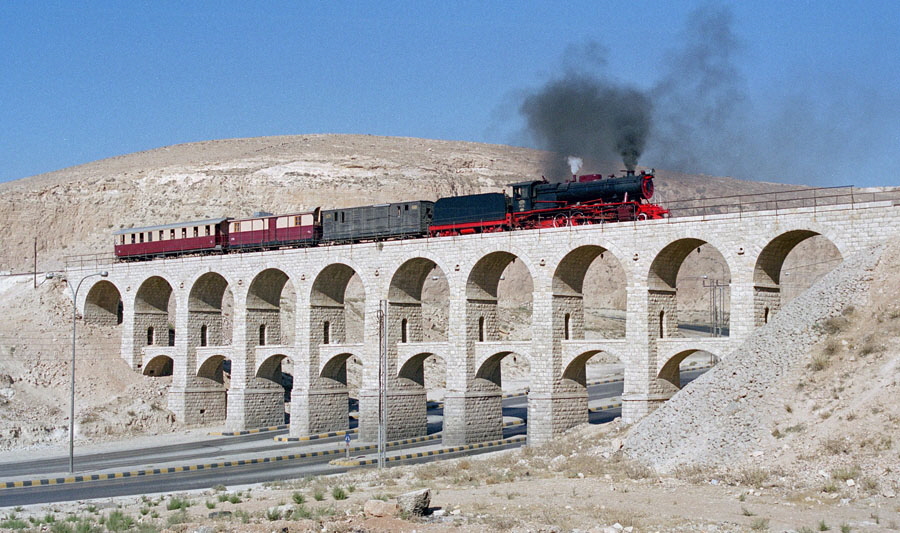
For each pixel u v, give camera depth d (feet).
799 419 160.45
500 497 154.20
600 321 490.90
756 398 170.71
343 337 289.53
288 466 232.73
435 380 400.67
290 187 531.50
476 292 252.42
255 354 298.35
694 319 524.93
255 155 612.70
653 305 220.43
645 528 126.62
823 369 166.50
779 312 192.13
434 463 208.44
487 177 604.49
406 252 262.06
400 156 620.49
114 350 327.06
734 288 206.69
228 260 301.02
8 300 338.54
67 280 342.44
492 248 245.04
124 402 303.68
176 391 309.22
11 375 299.58
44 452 267.18
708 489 151.33
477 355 250.78
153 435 296.92
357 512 143.33
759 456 157.69
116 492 198.29
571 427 234.79
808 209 197.88
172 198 531.50
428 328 437.99
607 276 573.74
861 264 184.65
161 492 194.70
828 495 140.05
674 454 172.45
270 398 301.43
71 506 171.32
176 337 312.09
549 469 186.60
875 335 165.99
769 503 139.33
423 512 138.62
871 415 151.94
